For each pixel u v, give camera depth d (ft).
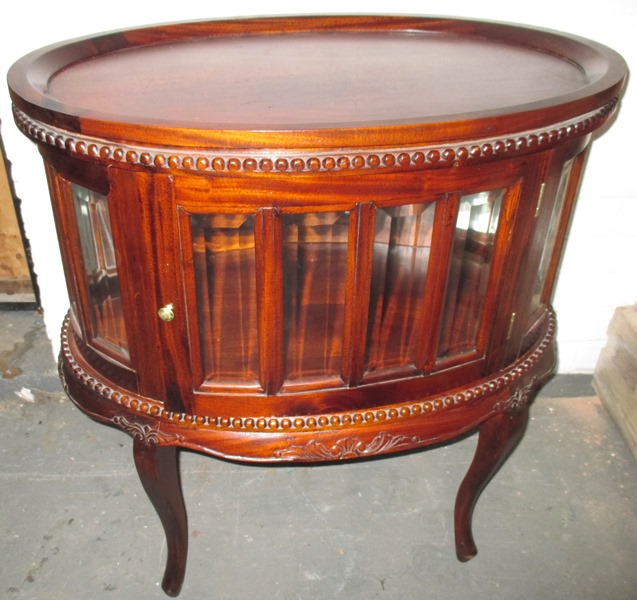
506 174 2.56
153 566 4.19
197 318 2.72
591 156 4.65
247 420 2.94
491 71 3.23
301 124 2.25
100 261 2.87
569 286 5.23
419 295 2.80
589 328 5.47
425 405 3.03
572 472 4.92
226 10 4.16
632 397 5.11
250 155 2.25
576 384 5.71
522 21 4.27
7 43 4.05
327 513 4.58
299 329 2.79
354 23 4.07
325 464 4.99
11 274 5.93
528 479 4.85
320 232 2.56
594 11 4.23
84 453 5.06
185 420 2.98
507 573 4.14
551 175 2.71
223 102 2.72
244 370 2.87
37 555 4.23
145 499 4.67
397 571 4.16
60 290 5.07
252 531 4.44
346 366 2.86
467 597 3.99
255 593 4.02
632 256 5.10
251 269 2.63
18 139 4.33
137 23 4.13
